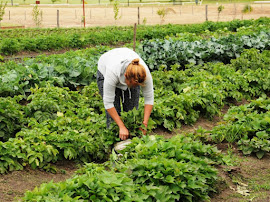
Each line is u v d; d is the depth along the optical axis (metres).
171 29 16.58
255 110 6.57
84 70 8.09
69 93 7.36
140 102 6.68
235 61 9.11
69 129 5.64
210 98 7.23
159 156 4.68
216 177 4.86
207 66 8.95
